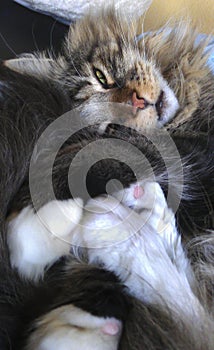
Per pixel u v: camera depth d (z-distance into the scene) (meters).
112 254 0.45
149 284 0.44
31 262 0.44
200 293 0.45
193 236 0.50
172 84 0.63
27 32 0.67
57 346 0.39
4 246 0.44
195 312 0.43
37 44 0.67
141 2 0.68
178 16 0.67
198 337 0.41
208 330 0.41
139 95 0.61
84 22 0.67
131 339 0.41
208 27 0.69
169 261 0.46
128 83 0.62
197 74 0.63
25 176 0.48
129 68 0.62
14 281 0.43
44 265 0.44
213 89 0.63
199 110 0.62
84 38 0.66
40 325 0.40
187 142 0.57
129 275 0.44
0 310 0.42
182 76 0.62
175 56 0.64
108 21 0.66
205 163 0.55
